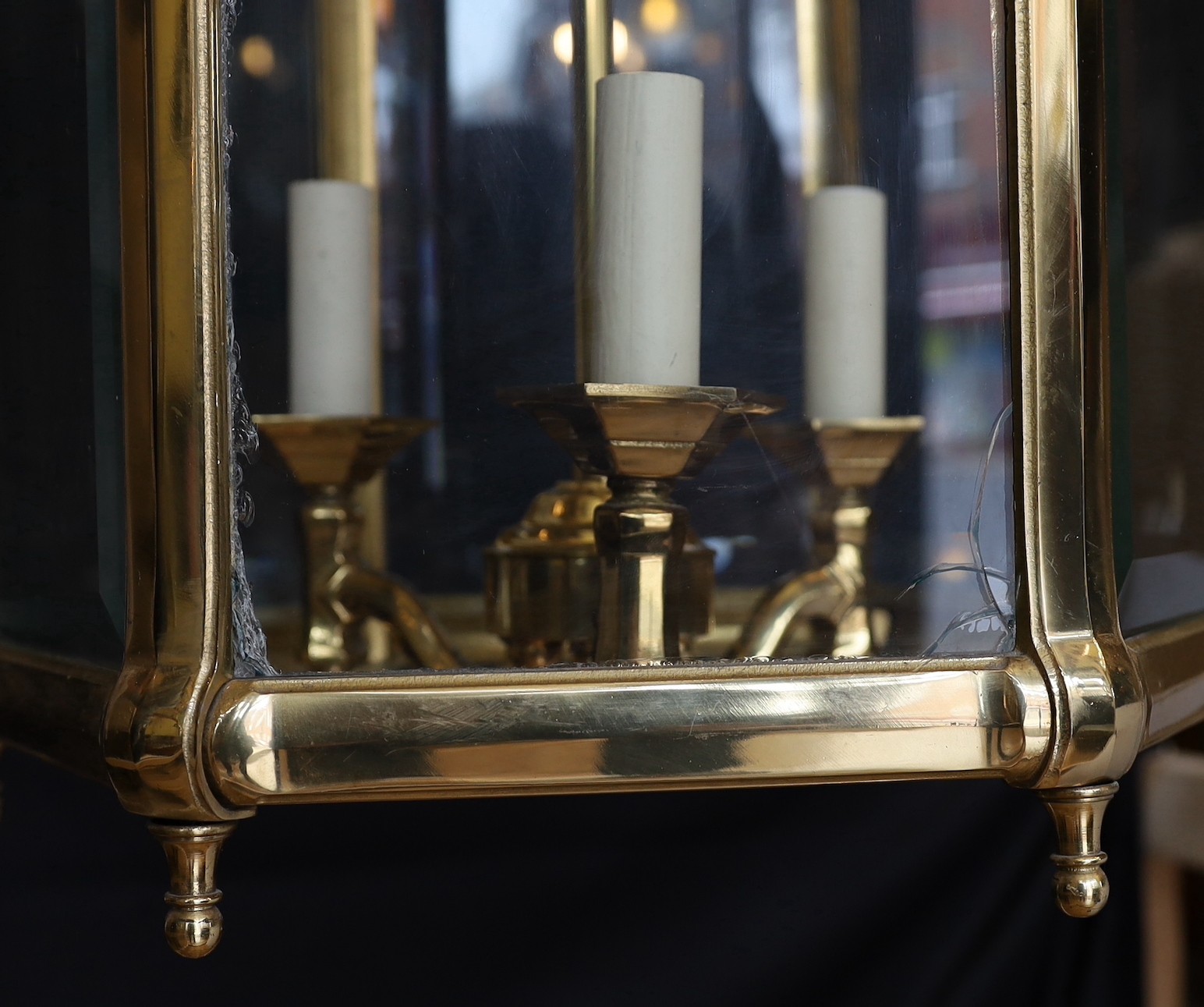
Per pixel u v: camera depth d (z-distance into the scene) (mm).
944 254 314
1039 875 519
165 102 292
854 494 313
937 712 297
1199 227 406
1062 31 313
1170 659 352
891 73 313
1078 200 316
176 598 289
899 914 502
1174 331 380
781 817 500
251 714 282
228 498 294
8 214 395
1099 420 324
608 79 309
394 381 310
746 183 311
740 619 313
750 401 310
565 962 483
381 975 474
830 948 496
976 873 509
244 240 301
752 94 311
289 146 303
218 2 296
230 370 298
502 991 479
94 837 476
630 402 308
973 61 314
